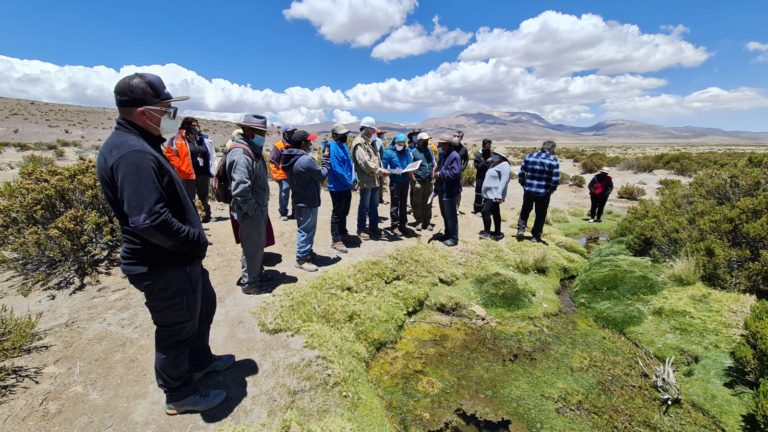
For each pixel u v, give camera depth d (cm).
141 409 289
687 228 666
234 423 282
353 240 716
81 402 292
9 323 360
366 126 676
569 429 324
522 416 338
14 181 596
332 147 610
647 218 760
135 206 200
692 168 1958
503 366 411
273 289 488
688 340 441
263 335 392
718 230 609
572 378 393
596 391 374
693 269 564
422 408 344
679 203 805
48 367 329
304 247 548
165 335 249
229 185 432
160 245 221
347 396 327
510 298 548
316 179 526
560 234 897
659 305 513
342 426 290
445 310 523
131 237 220
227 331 396
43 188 544
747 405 338
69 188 559
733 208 641
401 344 446
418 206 821
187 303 243
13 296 455
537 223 793
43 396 295
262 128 406
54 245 500
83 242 511
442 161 751
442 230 839
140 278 224
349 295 498
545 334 479
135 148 204
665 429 325
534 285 612
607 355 437
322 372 345
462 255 685
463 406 349
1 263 493
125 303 442
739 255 544
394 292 530
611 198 1488
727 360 394
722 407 342
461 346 447
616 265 645
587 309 553
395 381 380
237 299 461
